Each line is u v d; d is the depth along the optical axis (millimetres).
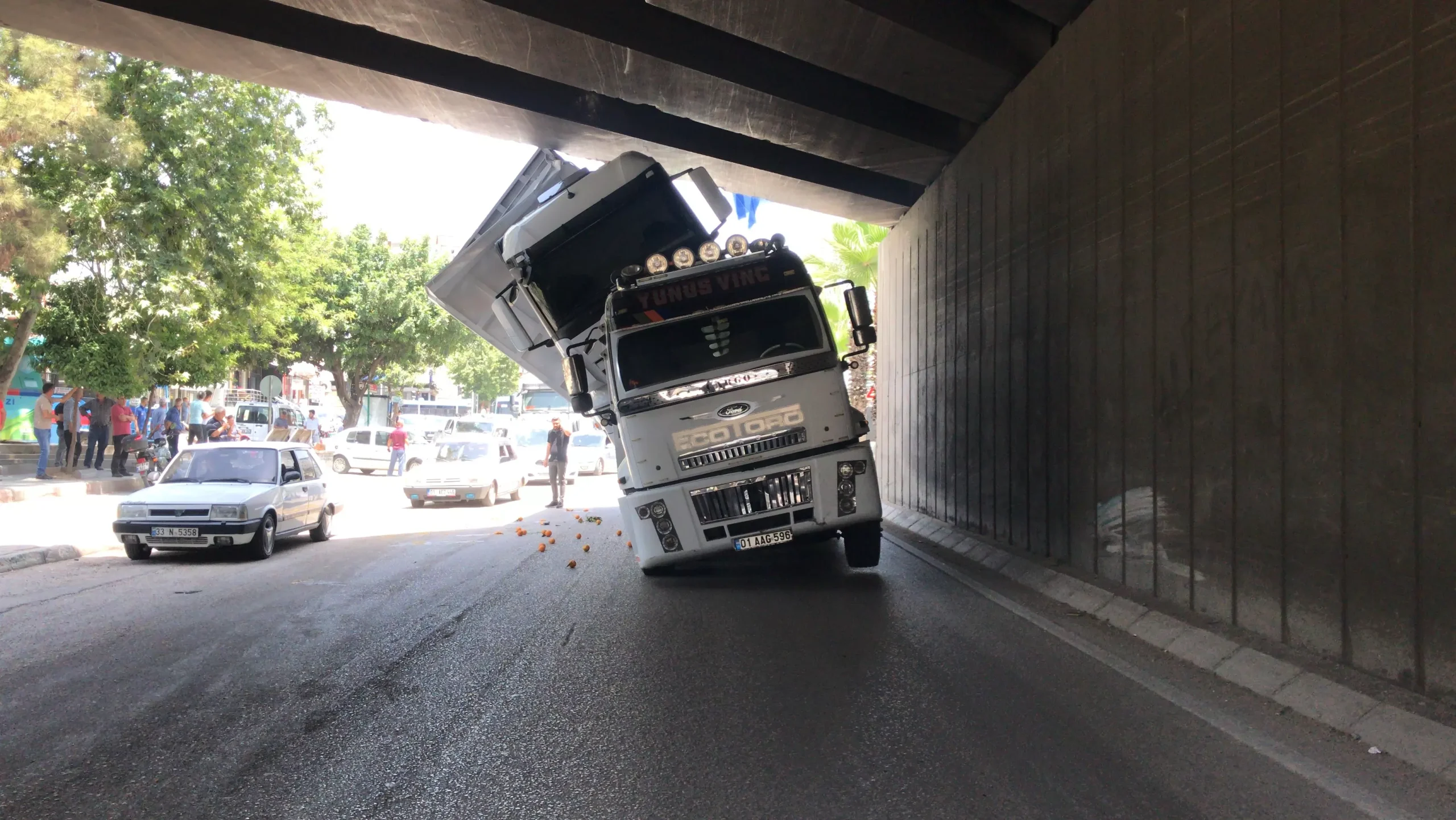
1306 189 5848
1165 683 6035
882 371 19891
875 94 13062
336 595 9695
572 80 12305
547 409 41406
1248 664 6004
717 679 6195
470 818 4043
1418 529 4992
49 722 5352
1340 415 5555
